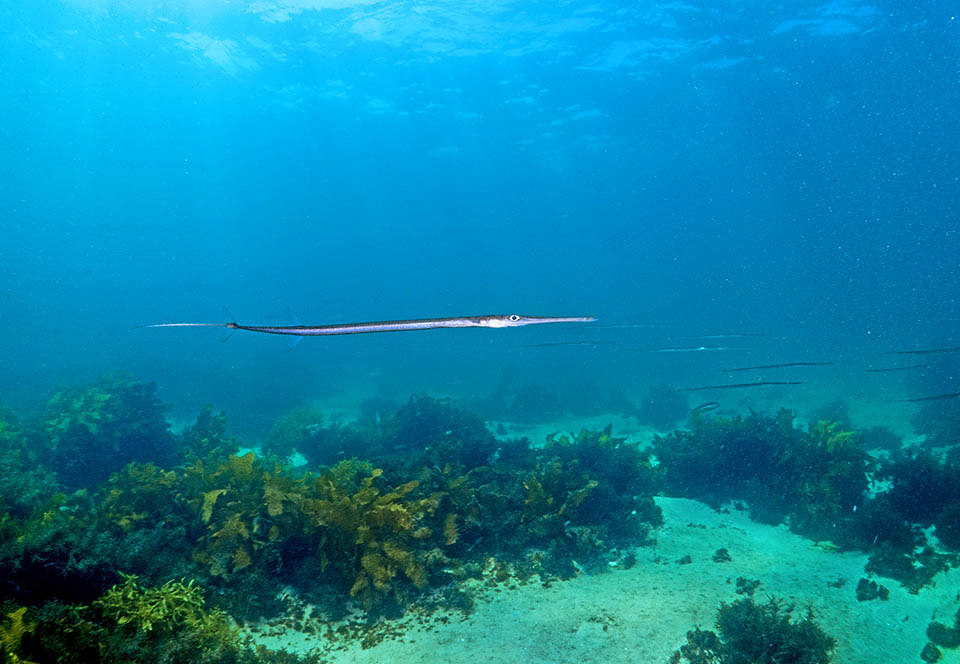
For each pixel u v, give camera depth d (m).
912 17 28.52
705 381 28.73
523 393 23.83
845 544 9.45
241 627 7.02
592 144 57.06
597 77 37.50
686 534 10.27
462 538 9.04
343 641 6.96
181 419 22.23
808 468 11.12
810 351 37.38
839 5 27.23
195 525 8.60
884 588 7.94
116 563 6.50
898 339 40.03
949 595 7.73
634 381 30.73
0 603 5.36
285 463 11.89
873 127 51.69
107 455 13.45
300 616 7.39
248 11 29.78
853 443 10.97
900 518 9.65
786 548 9.66
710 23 29.27
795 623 6.71
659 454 13.48
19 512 8.30
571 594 8.05
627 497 10.86
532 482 9.61
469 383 31.55
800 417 20.03
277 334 2.91
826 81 38.09
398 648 6.81
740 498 11.81
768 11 27.91
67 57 37.88
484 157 64.31
